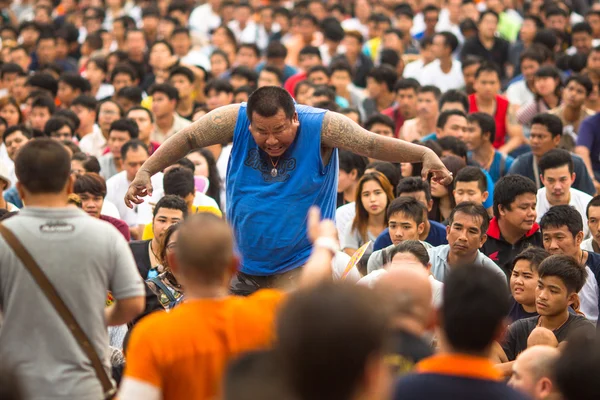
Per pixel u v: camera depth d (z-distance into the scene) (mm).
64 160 6340
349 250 12312
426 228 11031
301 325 4008
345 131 8320
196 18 29547
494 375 5086
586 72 18953
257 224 8422
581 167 13805
